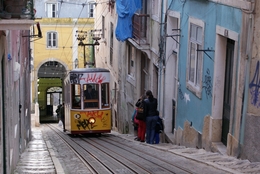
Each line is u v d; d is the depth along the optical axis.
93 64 39.03
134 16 23.16
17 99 14.07
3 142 10.16
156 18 20.58
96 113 23.19
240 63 11.91
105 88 23.25
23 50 19.14
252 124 11.34
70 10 48.34
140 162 12.48
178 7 17.47
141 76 24.58
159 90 20.38
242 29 11.78
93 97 23.19
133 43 23.09
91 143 19.72
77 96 23.16
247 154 11.52
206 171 10.38
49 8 48.28
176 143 17.66
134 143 18.17
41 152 16.16
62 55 48.28
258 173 9.69
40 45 47.88
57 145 19.25
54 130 32.66
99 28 38.53
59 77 50.22
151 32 21.64
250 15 11.30
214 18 13.76
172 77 19.25
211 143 13.93
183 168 10.93
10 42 11.50
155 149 15.66
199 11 15.12
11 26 8.63
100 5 37.91
